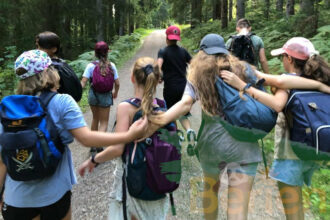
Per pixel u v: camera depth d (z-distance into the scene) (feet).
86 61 39.45
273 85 5.90
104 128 14.30
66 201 6.48
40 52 5.99
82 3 56.39
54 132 5.56
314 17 30.66
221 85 5.72
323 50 22.54
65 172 6.34
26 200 5.88
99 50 13.75
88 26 68.69
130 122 6.00
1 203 6.55
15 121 5.27
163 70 12.47
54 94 5.84
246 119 5.48
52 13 51.52
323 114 5.41
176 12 97.14
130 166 5.74
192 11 86.07
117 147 5.82
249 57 12.38
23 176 5.45
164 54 12.22
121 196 6.11
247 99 5.57
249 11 62.85
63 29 55.21
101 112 14.28
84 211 9.99
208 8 96.07
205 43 6.22
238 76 5.86
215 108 5.76
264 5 55.93
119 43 70.90
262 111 5.51
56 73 6.08
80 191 11.27
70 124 5.71
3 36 47.42
